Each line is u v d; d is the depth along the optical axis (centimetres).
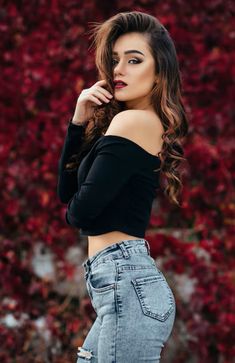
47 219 639
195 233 660
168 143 347
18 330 630
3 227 638
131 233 335
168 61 352
